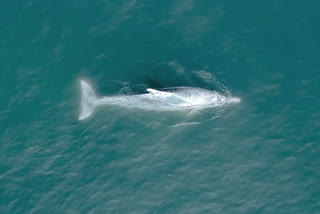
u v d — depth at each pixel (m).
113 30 66.25
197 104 59.69
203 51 63.22
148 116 60.22
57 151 58.81
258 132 57.09
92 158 57.88
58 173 57.28
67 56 65.50
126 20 66.75
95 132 59.62
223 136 57.47
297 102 58.50
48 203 55.47
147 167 56.56
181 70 62.09
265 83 60.19
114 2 68.38
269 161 55.25
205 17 65.75
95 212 54.19
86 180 56.41
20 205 55.66
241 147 56.50
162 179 55.59
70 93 62.81
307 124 56.88
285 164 54.78
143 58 63.62
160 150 57.56
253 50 62.69
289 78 60.28
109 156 57.78
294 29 63.84
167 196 54.41
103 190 55.50
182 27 65.25
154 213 53.44
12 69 65.38
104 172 56.72
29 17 69.06
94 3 68.81
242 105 59.03
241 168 55.25
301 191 52.97
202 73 61.59
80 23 67.56
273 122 57.50
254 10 65.69
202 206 53.34
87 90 61.69
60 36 67.06
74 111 61.34
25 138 60.12
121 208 54.19
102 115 60.62
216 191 54.09
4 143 60.03
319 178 53.44
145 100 60.28
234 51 62.81
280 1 66.25
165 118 59.81
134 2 67.94
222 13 65.88
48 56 65.88
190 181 55.16
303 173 53.97
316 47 62.12
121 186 55.59
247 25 64.69
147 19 66.50
